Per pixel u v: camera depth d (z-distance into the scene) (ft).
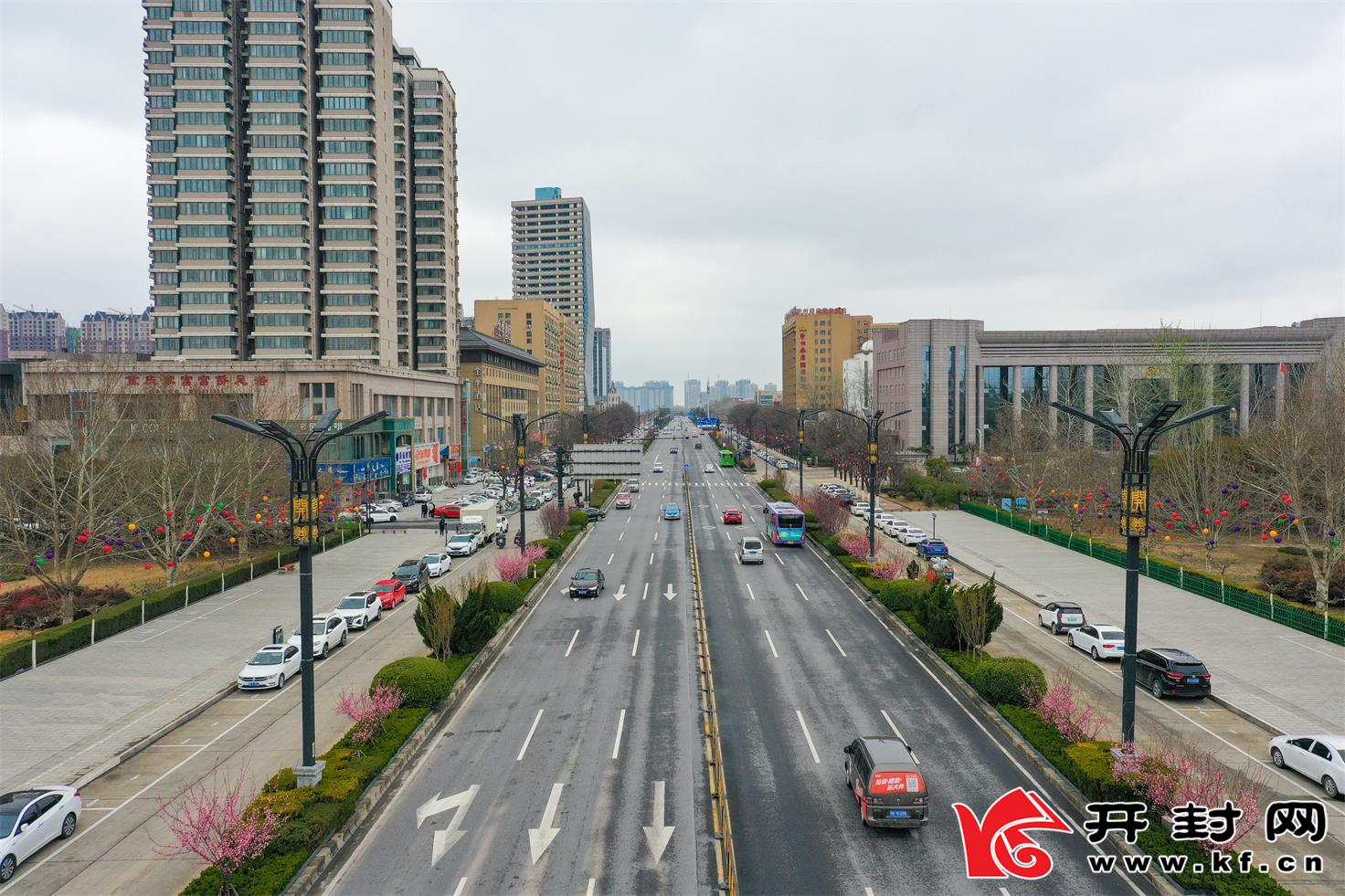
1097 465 236.63
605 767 79.92
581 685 105.50
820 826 68.13
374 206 347.77
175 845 66.13
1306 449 154.61
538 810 71.20
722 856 63.26
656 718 93.35
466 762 81.61
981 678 95.55
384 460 320.29
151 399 198.39
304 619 73.20
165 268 336.49
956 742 86.02
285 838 61.72
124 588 170.09
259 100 336.49
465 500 324.19
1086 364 413.39
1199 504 181.98
